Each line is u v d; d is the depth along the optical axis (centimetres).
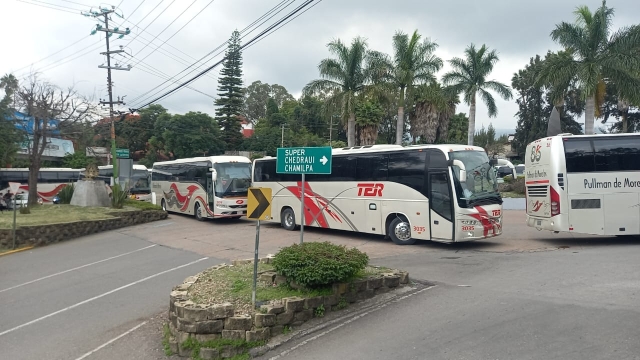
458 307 787
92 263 1520
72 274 1366
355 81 3300
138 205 2752
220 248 1630
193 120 5444
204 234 2012
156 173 3173
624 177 1350
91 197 2712
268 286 848
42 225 1970
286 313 745
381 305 831
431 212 1444
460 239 1385
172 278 1227
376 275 902
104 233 2233
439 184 1431
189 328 706
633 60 2519
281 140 6178
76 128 2823
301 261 809
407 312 784
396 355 620
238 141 5856
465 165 1428
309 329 748
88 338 818
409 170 1516
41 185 3641
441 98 3503
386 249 1458
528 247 1386
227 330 704
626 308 722
